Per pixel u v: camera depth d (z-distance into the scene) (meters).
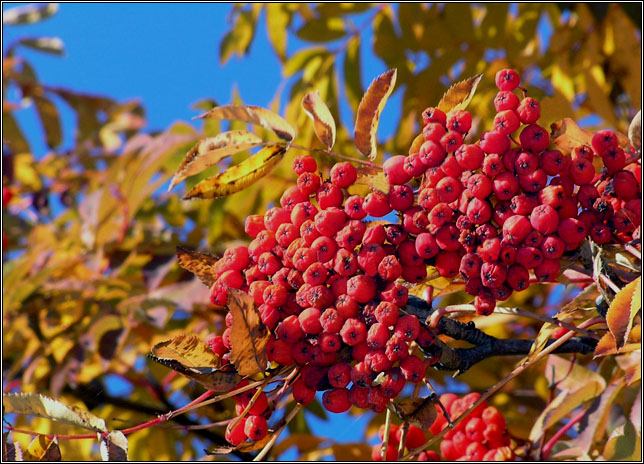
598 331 2.76
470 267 2.48
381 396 2.50
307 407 5.62
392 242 2.55
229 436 2.63
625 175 2.60
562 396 3.76
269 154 2.79
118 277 5.40
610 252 2.71
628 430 3.23
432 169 2.54
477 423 3.73
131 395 5.96
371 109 2.72
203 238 5.99
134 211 5.25
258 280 2.66
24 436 4.59
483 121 5.45
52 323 5.40
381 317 2.45
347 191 2.76
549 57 5.53
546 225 2.43
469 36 5.52
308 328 2.49
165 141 5.13
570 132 2.67
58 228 6.22
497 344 2.92
